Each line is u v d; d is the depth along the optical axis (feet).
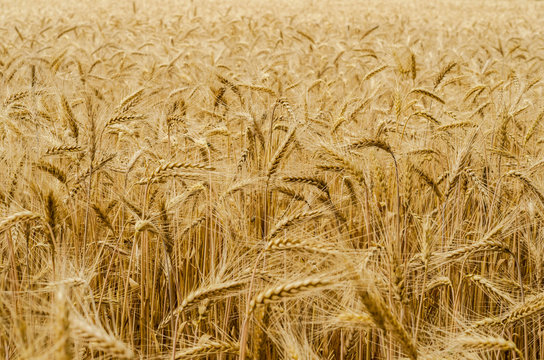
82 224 13.71
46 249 11.47
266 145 14.93
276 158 11.91
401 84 22.48
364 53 38.14
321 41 50.16
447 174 14.47
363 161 12.64
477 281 10.87
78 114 16.49
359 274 7.11
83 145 12.45
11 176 11.29
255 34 49.16
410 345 6.85
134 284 12.00
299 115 16.70
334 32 61.16
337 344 11.52
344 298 8.34
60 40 45.96
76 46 37.29
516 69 32.22
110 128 15.23
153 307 11.98
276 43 41.19
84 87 23.45
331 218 12.72
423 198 15.31
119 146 15.60
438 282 10.78
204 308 10.09
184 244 13.64
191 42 44.60
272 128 15.98
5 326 7.63
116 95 23.75
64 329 5.13
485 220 13.92
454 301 11.34
